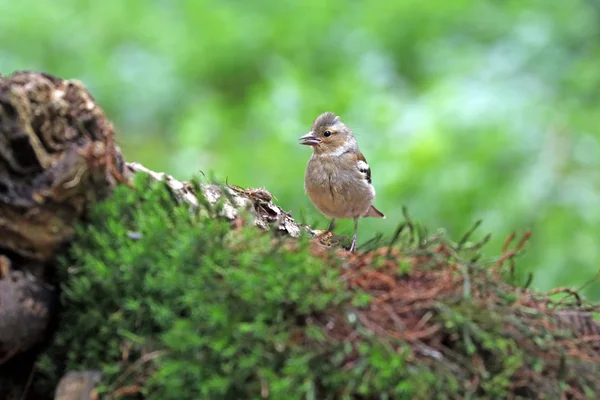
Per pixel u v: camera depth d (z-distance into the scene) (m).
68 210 6.88
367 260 6.94
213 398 6.30
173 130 18.77
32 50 18.95
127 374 6.52
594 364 6.93
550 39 18.64
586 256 15.13
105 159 6.88
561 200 15.73
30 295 6.77
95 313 6.79
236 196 8.20
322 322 6.49
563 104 17.41
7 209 6.64
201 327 6.38
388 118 16.94
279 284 6.39
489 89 17.56
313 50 19.89
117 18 20.20
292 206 15.83
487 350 6.68
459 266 7.04
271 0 21.11
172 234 6.82
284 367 6.29
